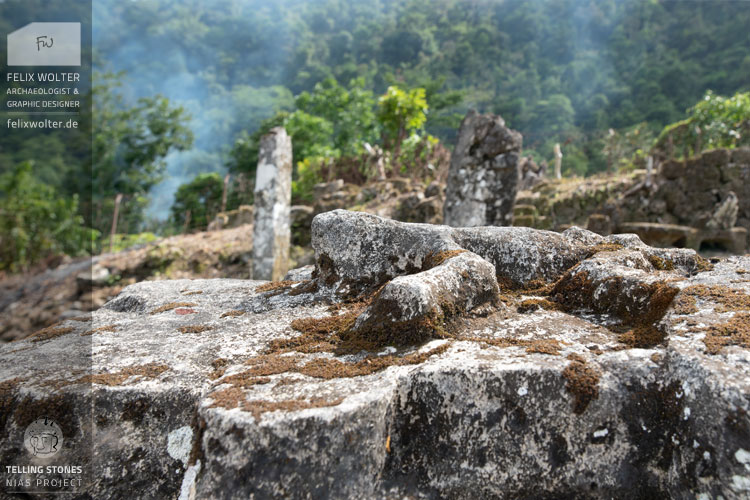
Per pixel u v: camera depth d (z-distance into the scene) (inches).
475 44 3036.4
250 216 538.0
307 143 1013.2
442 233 84.7
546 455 54.7
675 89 2059.5
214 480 47.3
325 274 90.7
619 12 2864.2
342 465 47.8
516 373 54.5
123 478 57.7
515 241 85.5
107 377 61.5
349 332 68.8
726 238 328.8
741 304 60.5
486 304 72.3
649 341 60.0
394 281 67.0
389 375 55.1
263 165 338.0
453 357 57.9
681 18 2613.2
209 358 67.1
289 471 47.1
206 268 380.8
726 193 352.5
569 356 58.0
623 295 69.5
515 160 278.4
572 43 2807.6
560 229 231.9
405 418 55.2
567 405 54.6
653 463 53.5
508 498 54.6
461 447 54.9
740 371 47.4
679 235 306.3
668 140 551.2
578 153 1354.6
